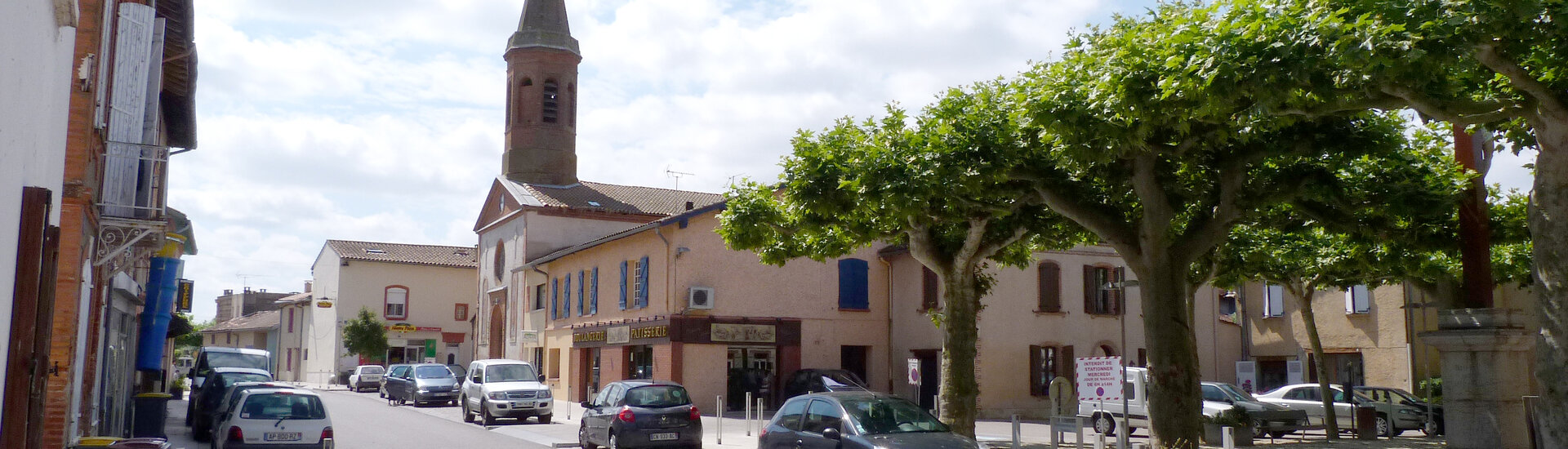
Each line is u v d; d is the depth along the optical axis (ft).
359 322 192.65
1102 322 116.98
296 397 56.34
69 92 25.61
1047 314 114.32
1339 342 114.21
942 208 55.21
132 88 44.91
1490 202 63.98
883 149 51.75
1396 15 32.27
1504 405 49.19
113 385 69.10
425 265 211.41
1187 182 54.24
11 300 19.77
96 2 37.22
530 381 99.35
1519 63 37.45
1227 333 126.41
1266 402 93.09
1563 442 31.99
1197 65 36.01
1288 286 79.25
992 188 52.60
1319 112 37.50
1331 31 32.91
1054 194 52.65
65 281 36.09
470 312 215.10
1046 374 113.50
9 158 17.34
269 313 272.92
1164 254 50.49
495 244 169.78
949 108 53.11
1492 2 30.91
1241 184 50.62
